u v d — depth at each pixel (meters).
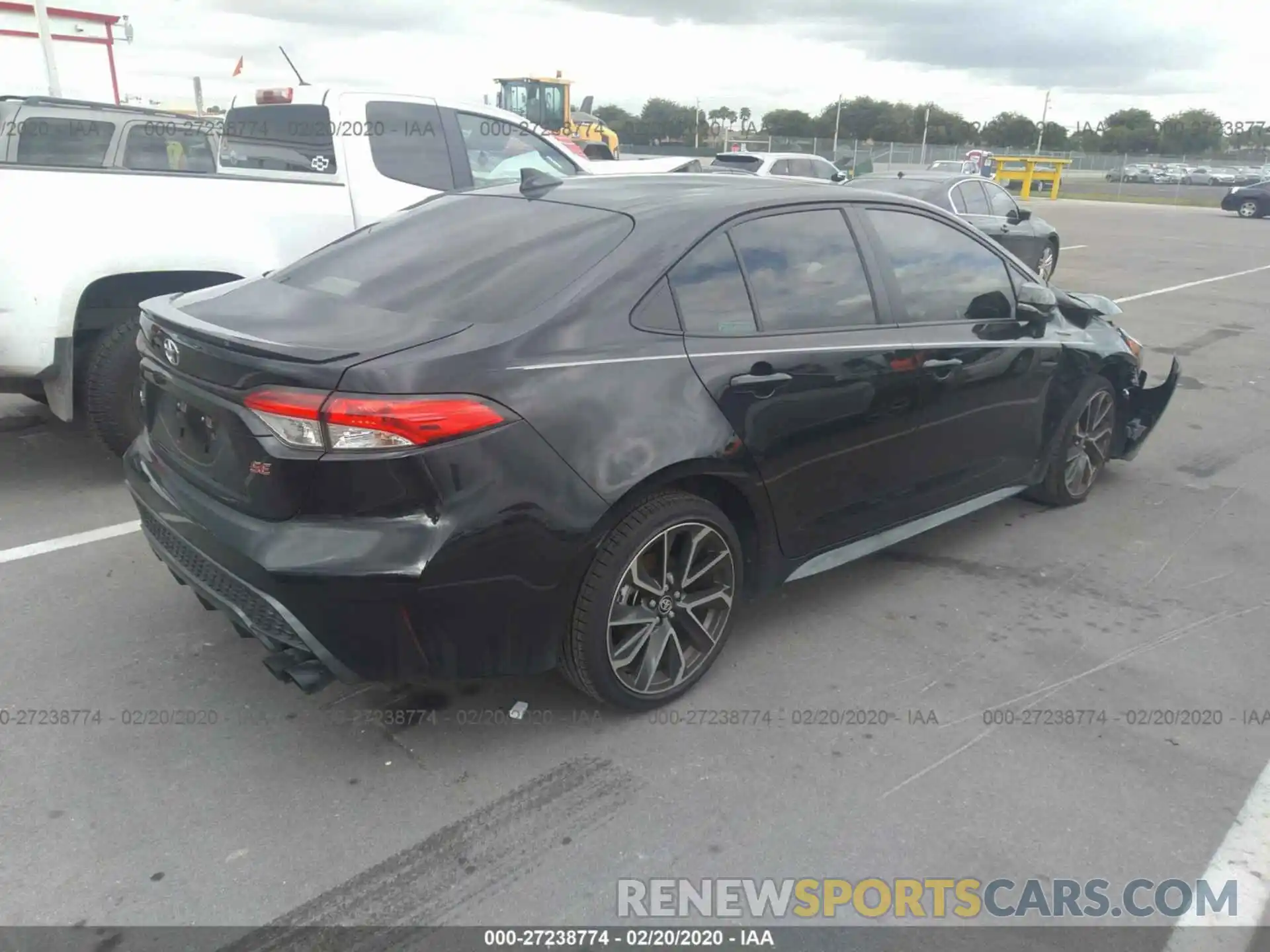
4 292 4.52
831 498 3.71
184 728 3.17
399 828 2.76
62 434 6.05
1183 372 8.79
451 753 3.09
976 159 38.88
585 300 3.00
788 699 3.44
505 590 2.80
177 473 3.12
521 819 2.80
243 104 6.82
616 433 2.93
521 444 2.75
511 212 3.64
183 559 3.10
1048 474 5.07
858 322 3.74
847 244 3.80
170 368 3.03
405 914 2.47
